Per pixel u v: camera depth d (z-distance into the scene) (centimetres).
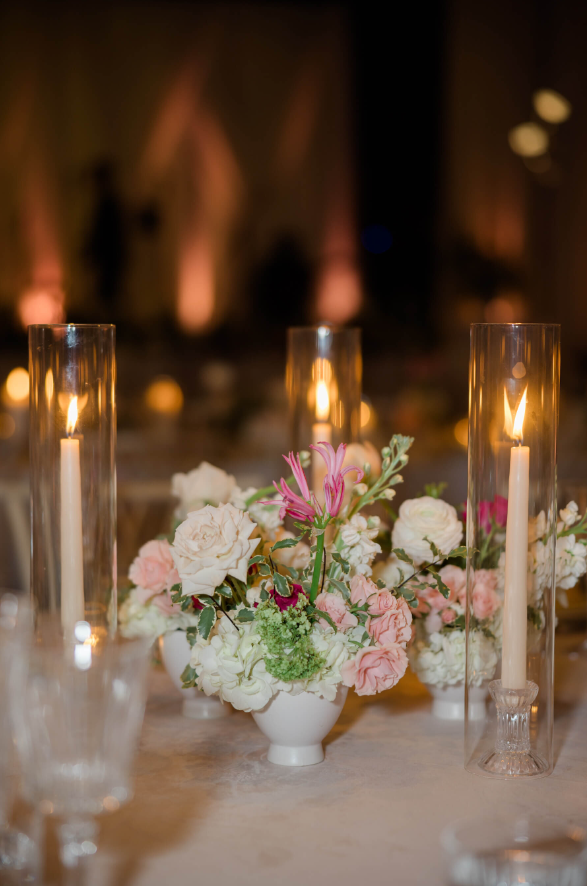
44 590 100
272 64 716
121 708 63
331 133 724
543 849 66
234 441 414
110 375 100
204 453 389
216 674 94
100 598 100
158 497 263
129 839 80
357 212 728
